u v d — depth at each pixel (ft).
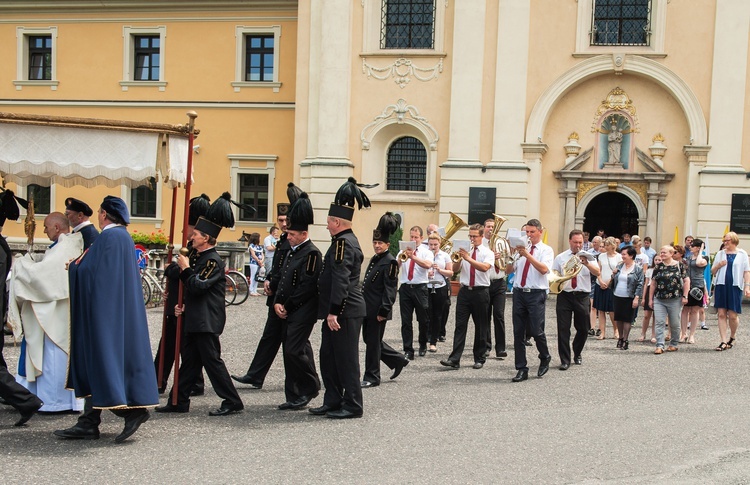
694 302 47.14
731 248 44.88
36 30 92.89
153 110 91.40
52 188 92.38
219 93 90.33
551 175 78.79
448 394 31.81
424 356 41.83
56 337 26.96
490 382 34.63
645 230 77.36
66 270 26.99
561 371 37.50
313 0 81.05
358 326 27.68
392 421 27.04
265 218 90.33
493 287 41.65
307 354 29.19
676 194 76.64
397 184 82.33
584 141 78.33
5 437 24.22
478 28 77.36
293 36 88.74
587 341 48.21
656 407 29.60
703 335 50.78
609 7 77.15
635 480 20.65
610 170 77.61
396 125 80.59
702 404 30.19
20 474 20.59
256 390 32.35
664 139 76.69
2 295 27.35
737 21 73.31
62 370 27.17
